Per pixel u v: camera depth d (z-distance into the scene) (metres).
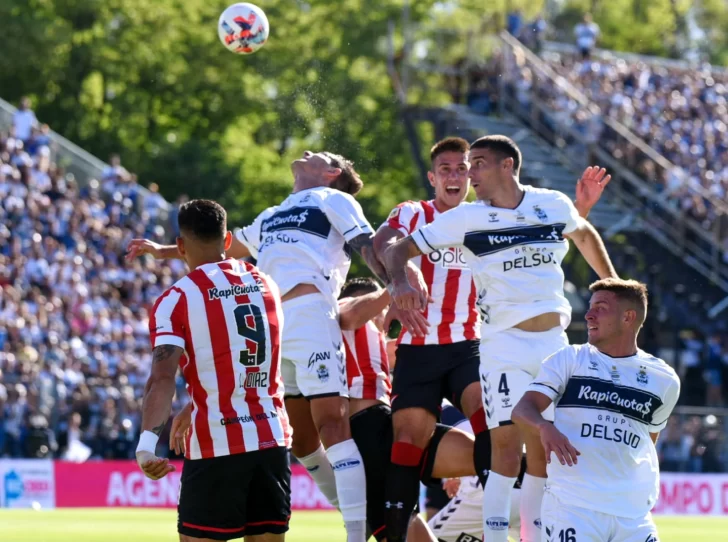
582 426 12.29
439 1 85.88
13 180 53.44
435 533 17.31
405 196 84.75
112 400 42.66
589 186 15.05
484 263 13.88
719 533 29.38
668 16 122.88
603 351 12.62
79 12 88.19
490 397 14.00
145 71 89.88
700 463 43.62
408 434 15.40
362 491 15.16
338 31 86.25
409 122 56.72
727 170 65.88
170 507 41.16
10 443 39.69
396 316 15.94
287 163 86.62
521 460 14.53
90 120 88.56
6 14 84.38
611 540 12.17
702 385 53.41
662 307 54.03
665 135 66.56
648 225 54.62
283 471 12.41
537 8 81.75
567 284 53.28
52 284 50.47
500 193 13.93
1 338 43.75
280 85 87.50
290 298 15.36
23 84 87.81
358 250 15.30
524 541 14.22
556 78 59.09
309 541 23.20
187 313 12.05
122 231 56.84
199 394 12.09
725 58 127.38
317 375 15.19
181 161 86.12
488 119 56.28
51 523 28.28
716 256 54.75
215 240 12.57
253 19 18.98
